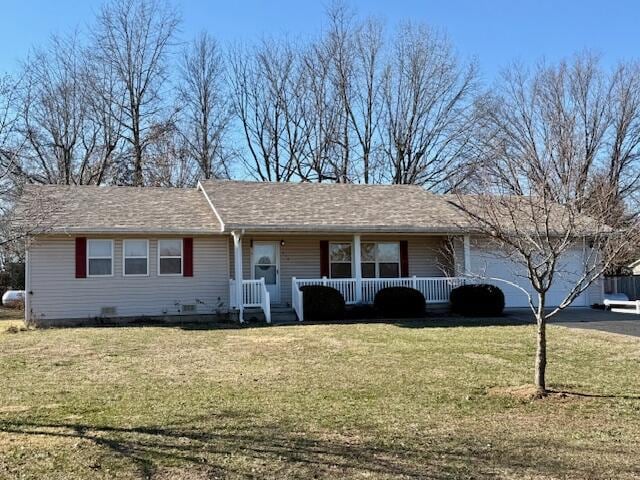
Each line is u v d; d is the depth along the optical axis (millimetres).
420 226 17984
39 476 4520
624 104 28078
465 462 4879
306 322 16250
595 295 19984
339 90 34469
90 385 8016
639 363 9570
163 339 12656
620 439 5578
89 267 16656
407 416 6359
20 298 25422
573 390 7609
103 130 31766
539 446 5340
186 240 17516
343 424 6020
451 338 12430
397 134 34156
